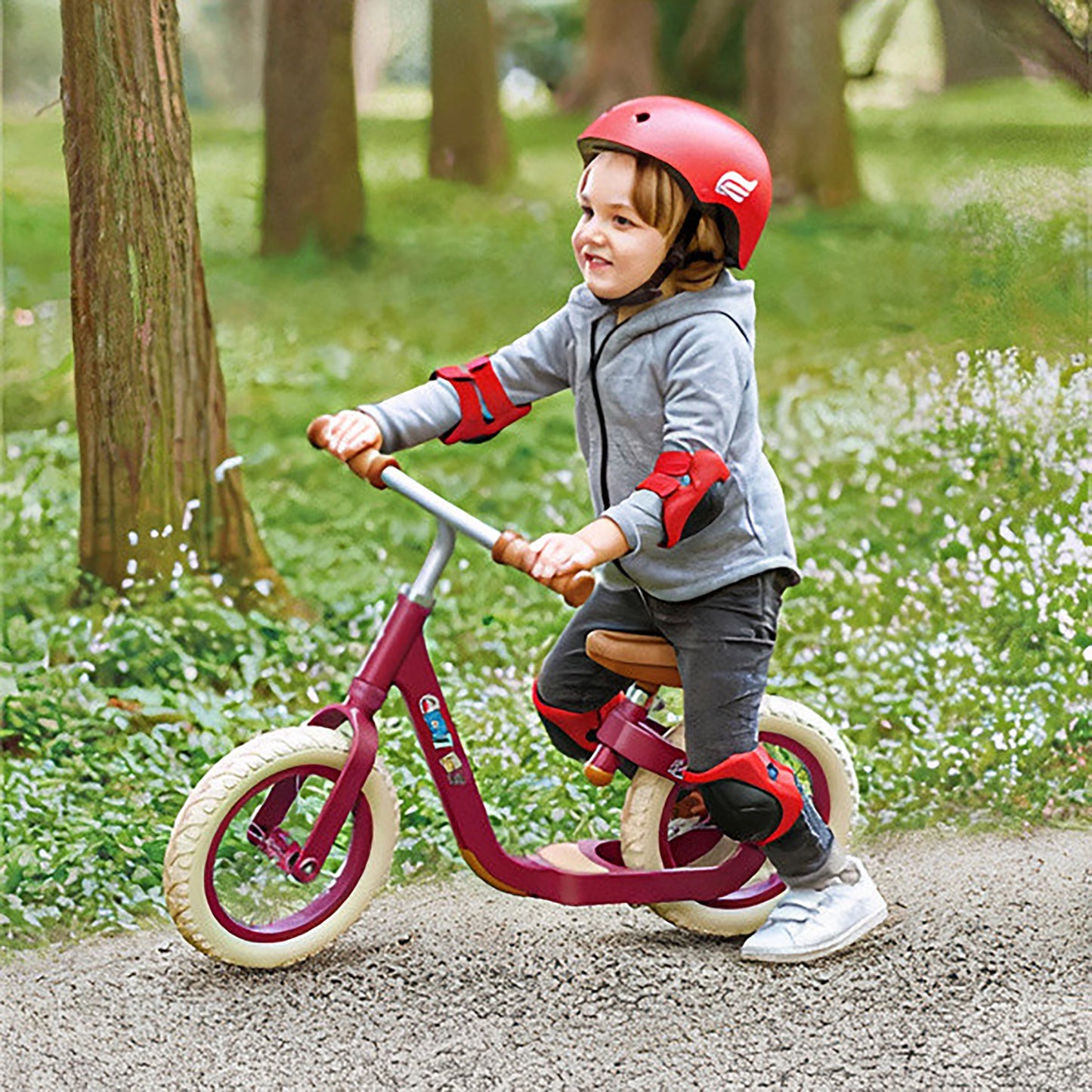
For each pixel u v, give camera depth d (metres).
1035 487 8.68
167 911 4.92
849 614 7.39
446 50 20.47
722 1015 4.16
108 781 5.82
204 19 24.91
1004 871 5.23
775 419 10.99
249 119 22.92
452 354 13.19
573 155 22.45
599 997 4.26
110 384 7.32
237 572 7.62
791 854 4.48
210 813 4.17
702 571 4.29
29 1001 4.25
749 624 4.35
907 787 6.02
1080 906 4.89
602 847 4.73
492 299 14.87
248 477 9.91
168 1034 4.05
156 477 7.39
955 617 7.39
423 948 4.58
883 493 9.27
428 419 4.39
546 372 4.48
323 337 13.39
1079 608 6.99
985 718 6.38
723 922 4.68
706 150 4.11
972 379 10.38
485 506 9.52
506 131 21.05
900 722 6.49
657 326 4.23
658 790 4.59
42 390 11.35
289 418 11.02
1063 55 12.61
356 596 8.04
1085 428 9.18
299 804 5.29
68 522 8.57
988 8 12.82
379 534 8.92
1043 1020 4.10
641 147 4.09
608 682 4.70
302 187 16.33
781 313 14.14
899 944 4.58
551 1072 3.85
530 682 6.89
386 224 17.94
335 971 4.39
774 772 4.40
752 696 4.38
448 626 7.68
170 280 7.34
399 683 4.33
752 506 4.32
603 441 4.38
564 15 26.84
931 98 22.72
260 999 4.22
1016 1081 3.78
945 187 18.22
